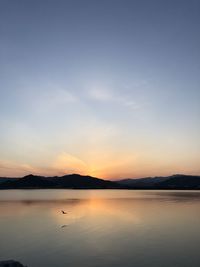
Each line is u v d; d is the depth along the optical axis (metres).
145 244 34.16
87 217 58.38
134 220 53.94
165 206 85.31
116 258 28.47
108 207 82.56
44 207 82.31
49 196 158.38
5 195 172.12
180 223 50.06
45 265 26.28
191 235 39.38
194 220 53.75
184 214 63.28
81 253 30.08
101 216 60.09
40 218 56.47
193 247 32.78
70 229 43.72
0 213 65.31
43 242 34.91
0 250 31.28
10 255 29.41
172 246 33.22
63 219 55.16
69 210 73.12
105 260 27.83
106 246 33.06
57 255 29.39
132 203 99.31
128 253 30.22
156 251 31.05
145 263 27.02
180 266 26.16
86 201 111.94
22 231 41.84
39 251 30.88
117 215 61.81
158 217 58.25
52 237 37.75
